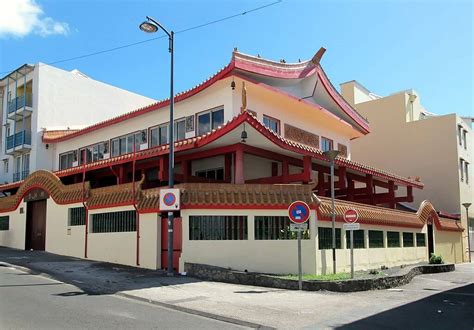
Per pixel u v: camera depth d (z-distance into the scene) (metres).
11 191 32.84
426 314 11.09
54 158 31.67
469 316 10.98
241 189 17.62
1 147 36.44
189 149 18.62
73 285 13.91
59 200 23.83
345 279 15.38
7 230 28.31
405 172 38.81
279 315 10.51
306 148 19.11
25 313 9.64
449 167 36.91
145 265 18.38
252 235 17.41
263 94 21.23
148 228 18.52
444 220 32.75
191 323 9.47
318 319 10.18
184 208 17.14
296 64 22.75
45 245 24.72
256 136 17.48
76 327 8.57
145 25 16.39
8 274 15.91
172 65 17.58
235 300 12.25
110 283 14.45
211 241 17.20
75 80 34.09
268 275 15.80
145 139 24.30
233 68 19.41
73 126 33.09
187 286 14.36
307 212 14.88
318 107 23.64
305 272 17.44
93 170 24.27
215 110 20.89
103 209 20.89
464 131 39.84
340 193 26.80
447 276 21.98
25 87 33.09
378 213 23.22
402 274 18.06
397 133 39.75
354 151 41.84
